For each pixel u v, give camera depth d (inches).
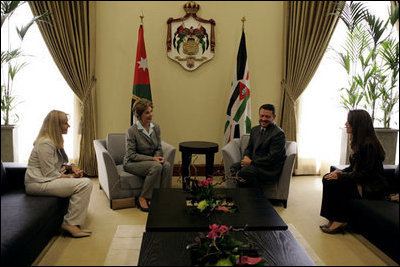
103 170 149.6
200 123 191.9
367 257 110.0
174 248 87.3
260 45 188.4
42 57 179.2
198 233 94.7
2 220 97.1
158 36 185.2
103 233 123.5
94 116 184.7
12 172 128.6
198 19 183.6
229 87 189.9
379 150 121.5
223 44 187.5
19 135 181.0
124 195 146.3
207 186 110.5
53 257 107.0
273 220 103.0
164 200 117.8
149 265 79.9
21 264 92.7
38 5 172.2
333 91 187.8
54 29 174.9
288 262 82.1
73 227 120.3
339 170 127.9
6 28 174.2
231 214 106.9
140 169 143.9
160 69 187.2
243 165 147.3
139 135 149.0
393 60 162.9
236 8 185.8
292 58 185.6
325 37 180.5
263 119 147.5
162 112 190.1
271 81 191.0
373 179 121.3
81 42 178.2
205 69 188.4
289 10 184.5
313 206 151.4
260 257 82.8
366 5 182.5
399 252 98.8
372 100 172.4
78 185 120.1
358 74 170.7
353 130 124.1
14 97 171.2
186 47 185.2
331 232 126.0
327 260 108.0
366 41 169.9
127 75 186.5
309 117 191.6
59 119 123.0
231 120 182.9
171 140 192.4
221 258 81.0
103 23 182.5
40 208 107.2
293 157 144.9
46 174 120.1
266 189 148.9
